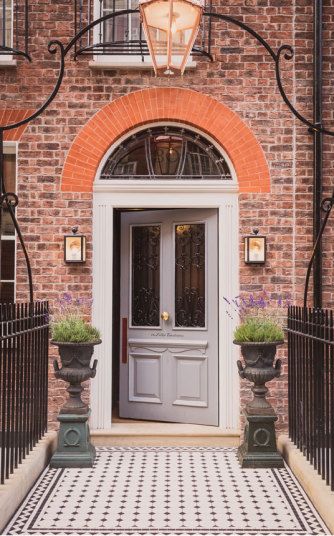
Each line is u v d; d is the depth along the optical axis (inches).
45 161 260.1
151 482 202.7
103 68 260.8
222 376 261.3
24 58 261.7
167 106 260.8
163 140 269.6
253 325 225.9
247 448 221.9
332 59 261.0
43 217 259.4
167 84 261.4
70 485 198.8
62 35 261.9
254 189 259.1
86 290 258.4
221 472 214.5
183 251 275.4
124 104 261.4
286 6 261.6
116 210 299.0
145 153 269.3
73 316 240.7
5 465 189.2
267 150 259.9
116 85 261.6
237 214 262.2
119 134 261.7
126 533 160.2
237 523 167.3
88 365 225.8
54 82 261.1
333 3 262.4
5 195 208.4
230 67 261.0
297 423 225.6
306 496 189.5
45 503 182.1
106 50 257.1
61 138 260.5
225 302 261.6
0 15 274.7
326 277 256.8
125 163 269.3
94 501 183.9
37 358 220.8
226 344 261.1
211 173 267.9
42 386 230.7
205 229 269.3
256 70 261.0
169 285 275.9
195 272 273.1
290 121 260.1
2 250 264.7
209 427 262.7
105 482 202.1
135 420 279.1
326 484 180.1
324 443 187.2
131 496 188.7
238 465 223.6
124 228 285.3
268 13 261.6
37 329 213.2
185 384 271.1
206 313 267.9
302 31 261.1
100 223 262.2
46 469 216.7
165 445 253.9
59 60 261.6
